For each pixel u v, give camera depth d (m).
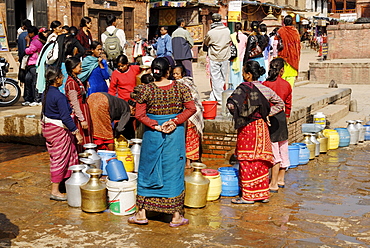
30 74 10.49
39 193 5.75
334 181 6.38
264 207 5.28
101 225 4.71
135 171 6.50
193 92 6.74
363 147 8.66
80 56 7.97
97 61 7.62
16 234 4.45
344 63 18.41
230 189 5.65
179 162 4.65
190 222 4.80
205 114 7.58
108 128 6.80
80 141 5.46
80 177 5.26
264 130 5.30
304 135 7.70
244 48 9.98
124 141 6.89
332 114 10.03
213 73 9.80
